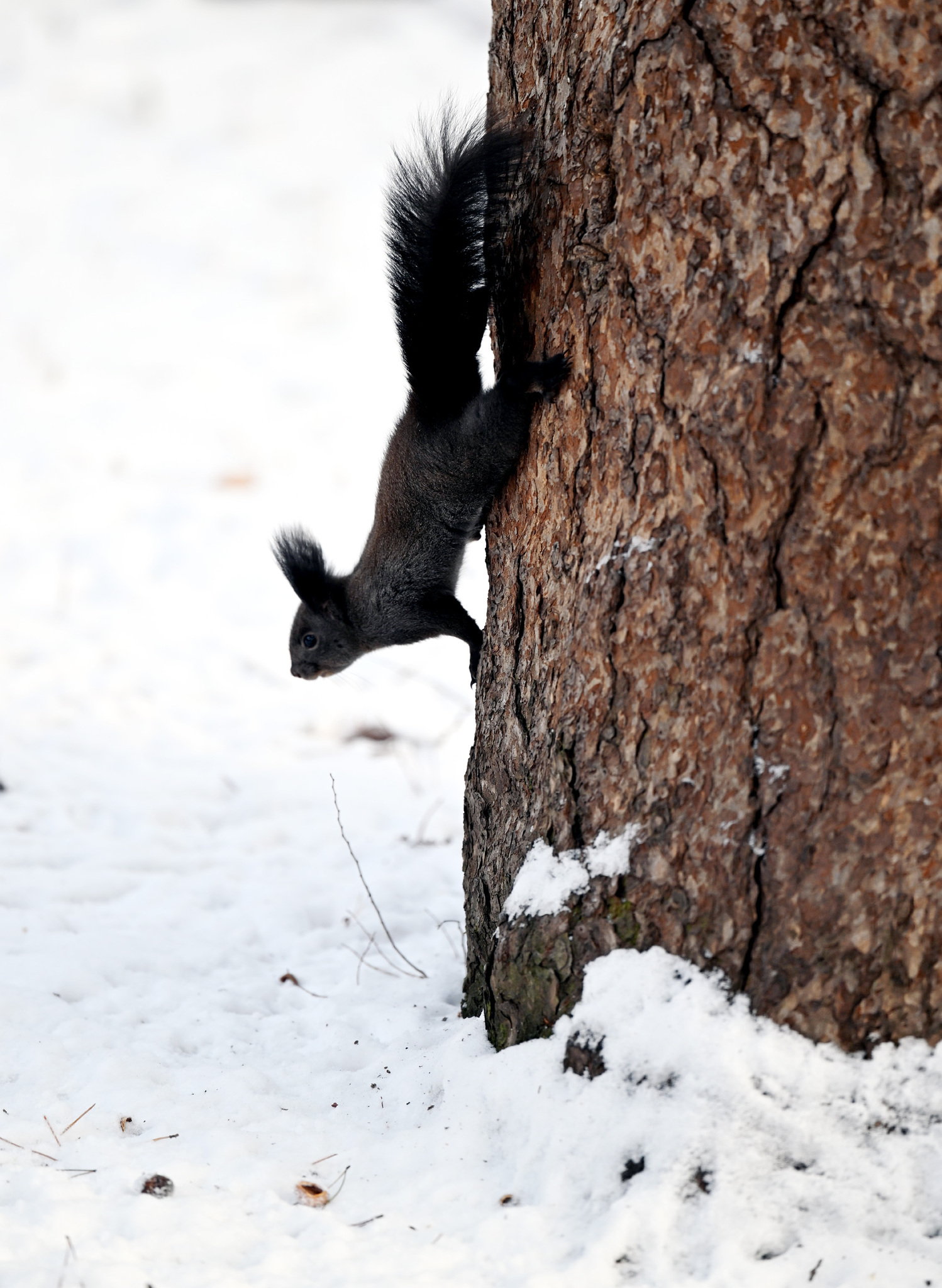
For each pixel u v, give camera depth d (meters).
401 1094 6.01
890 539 4.76
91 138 36.12
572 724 5.57
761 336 4.86
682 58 4.91
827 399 4.77
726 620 5.03
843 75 4.64
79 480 19.91
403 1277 4.63
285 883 9.46
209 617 15.79
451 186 6.11
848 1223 4.60
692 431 5.05
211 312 27.36
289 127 36.38
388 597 7.95
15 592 16.39
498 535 6.35
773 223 4.80
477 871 6.43
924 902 4.83
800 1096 4.83
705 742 5.11
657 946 5.25
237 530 18.06
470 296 6.39
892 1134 4.77
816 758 4.90
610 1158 4.95
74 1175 5.31
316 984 7.79
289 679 14.23
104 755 12.20
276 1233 4.96
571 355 5.59
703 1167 4.75
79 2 44.81
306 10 44.56
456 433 6.27
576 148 5.43
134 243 30.59
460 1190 5.13
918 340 4.67
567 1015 5.43
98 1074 6.28
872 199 4.65
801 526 4.86
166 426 22.11
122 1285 4.55
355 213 31.50
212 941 8.44
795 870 4.94
